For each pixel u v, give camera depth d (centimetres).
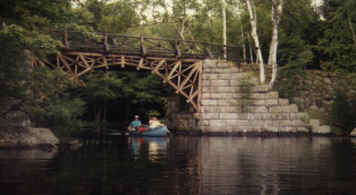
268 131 2888
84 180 735
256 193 623
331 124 3186
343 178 777
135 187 668
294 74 3419
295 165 990
